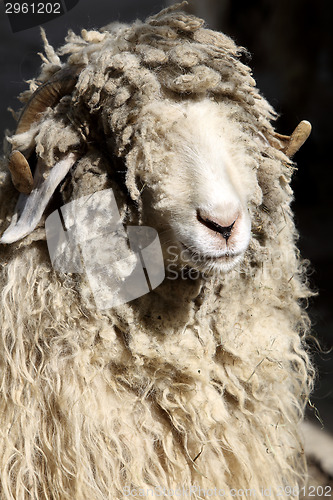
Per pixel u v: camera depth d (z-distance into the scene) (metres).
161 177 6.12
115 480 6.80
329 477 10.62
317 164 26.42
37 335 6.96
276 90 24.94
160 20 6.91
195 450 7.12
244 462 7.23
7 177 7.58
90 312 6.89
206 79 6.31
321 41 23.84
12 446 6.90
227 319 7.30
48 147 6.81
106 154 6.75
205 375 7.09
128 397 7.01
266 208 7.26
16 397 6.92
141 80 6.37
